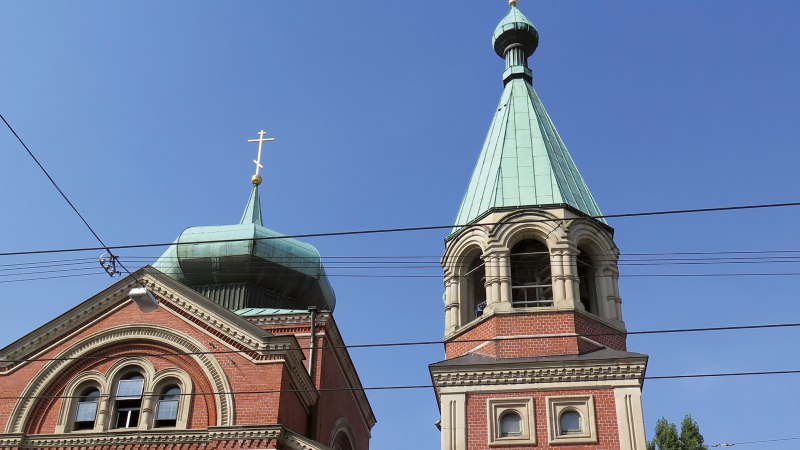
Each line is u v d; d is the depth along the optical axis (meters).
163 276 37.81
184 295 37.38
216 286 47.97
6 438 34.69
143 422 35.00
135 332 36.94
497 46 48.41
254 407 34.53
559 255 37.28
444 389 34.78
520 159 41.00
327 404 41.75
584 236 38.34
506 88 46.16
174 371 35.94
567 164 41.81
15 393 35.94
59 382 36.31
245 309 46.19
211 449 33.78
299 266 48.75
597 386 34.19
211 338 36.38
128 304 37.62
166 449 34.03
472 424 33.97
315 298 49.88
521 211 38.19
